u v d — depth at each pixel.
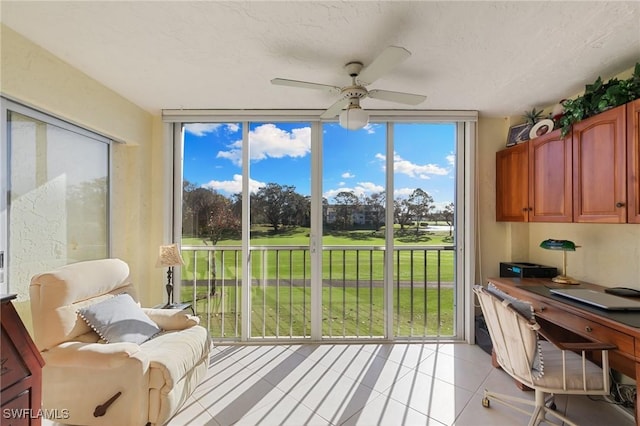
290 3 1.43
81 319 1.81
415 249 3.04
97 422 1.61
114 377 1.60
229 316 3.02
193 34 1.68
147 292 2.89
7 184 1.73
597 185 1.92
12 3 1.41
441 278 3.06
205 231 3.02
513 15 1.50
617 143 1.79
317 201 2.94
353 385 2.19
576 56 1.88
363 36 1.69
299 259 3.01
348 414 1.88
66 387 1.63
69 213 2.18
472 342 2.90
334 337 3.00
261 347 2.81
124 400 1.59
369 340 2.94
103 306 1.91
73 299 1.79
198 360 2.00
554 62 1.95
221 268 3.02
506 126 3.00
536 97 2.54
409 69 2.06
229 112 2.84
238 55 1.90
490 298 1.74
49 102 1.85
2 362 1.00
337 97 2.57
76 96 2.05
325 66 2.03
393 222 2.98
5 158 1.71
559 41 1.72
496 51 1.83
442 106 2.75
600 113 1.89
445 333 3.07
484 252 3.01
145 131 2.85
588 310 1.66
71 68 2.01
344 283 3.04
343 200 2.99
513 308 1.61
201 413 1.88
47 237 2.00
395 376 2.31
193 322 2.22
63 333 1.68
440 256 3.05
